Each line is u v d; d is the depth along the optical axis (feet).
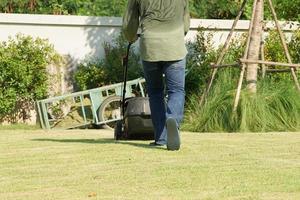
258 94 77.82
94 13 124.67
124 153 47.52
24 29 99.71
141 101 57.16
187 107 82.23
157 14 48.91
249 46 80.89
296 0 100.42
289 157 46.16
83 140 58.49
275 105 76.89
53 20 100.42
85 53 101.55
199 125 76.13
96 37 101.91
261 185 37.09
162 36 48.88
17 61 95.55
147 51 49.11
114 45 101.65
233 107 75.51
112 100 91.81
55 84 99.19
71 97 92.58
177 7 49.16
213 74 80.28
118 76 99.09
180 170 41.22
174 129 48.44
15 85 95.81
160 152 47.80
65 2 124.16
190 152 47.85
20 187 37.73
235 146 51.31
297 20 100.94
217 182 37.91
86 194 35.65
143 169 41.63
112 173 40.70
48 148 51.42
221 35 104.27
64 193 36.04
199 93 85.56
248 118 74.84
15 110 97.50
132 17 50.14
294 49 99.71
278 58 98.17
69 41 101.30
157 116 50.90
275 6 102.99
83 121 93.09
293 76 80.23
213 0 126.93
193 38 103.76
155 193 35.55
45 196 35.47
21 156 47.60
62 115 95.55
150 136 57.72
